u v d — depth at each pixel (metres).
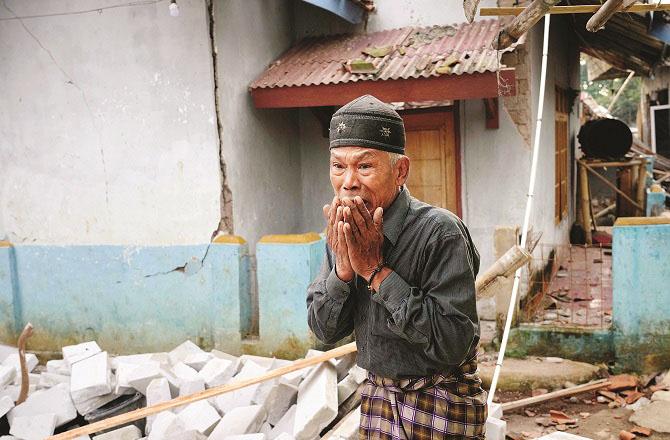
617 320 5.09
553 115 8.38
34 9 5.99
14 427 3.89
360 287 1.95
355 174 1.77
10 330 6.26
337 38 7.04
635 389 4.83
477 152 6.54
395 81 5.58
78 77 5.95
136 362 4.89
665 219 4.91
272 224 6.61
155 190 5.83
